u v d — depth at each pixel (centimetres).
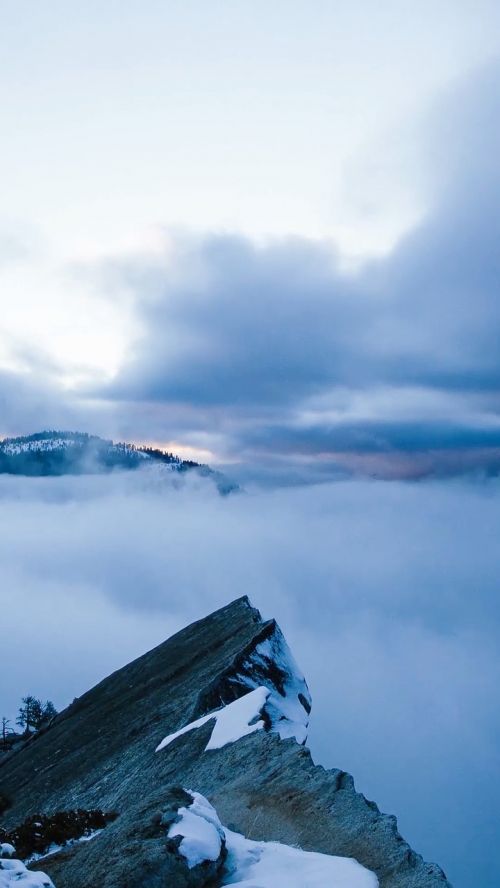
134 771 4238
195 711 4653
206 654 6216
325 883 1817
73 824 2738
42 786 5256
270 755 3094
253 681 4981
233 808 2589
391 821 2242
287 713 4253
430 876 1898
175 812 2008
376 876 1928
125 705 6116
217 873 1872
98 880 1770
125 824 2080
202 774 3288
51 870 1977
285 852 2055
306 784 2644
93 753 5300
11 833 2639
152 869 1745
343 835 2217
